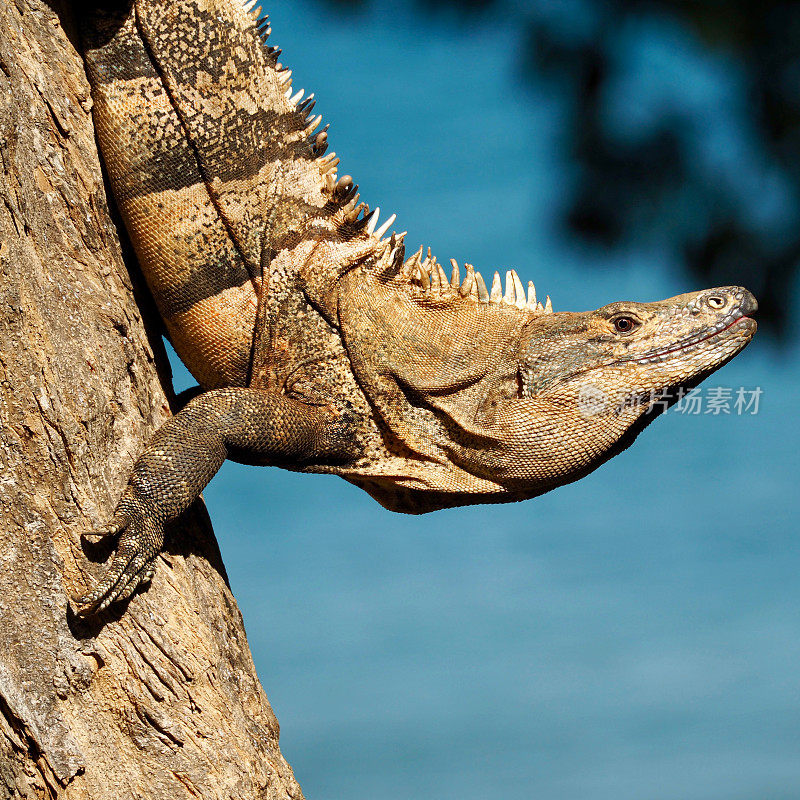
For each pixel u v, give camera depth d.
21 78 10.17
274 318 11.95
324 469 12.07
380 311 12.20
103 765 9.55
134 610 9.88
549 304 13.06
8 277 9.62
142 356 10.79
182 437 10.54
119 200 11.53
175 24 11.75
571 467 12.35
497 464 12.23
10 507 9.45
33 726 9.38
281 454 11.45
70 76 11.03
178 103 11.70
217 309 11.89
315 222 12.16
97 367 10.07
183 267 11.75
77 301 10.11
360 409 12.12
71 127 10.71
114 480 10.05
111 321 10.32
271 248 11.98
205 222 11.80
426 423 12.28
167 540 10.39
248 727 10.40
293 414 11.53
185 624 10.14
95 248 10.52
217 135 11.83
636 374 12.25
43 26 10.80
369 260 12.30
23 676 9.41
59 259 10.10
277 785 10.55
